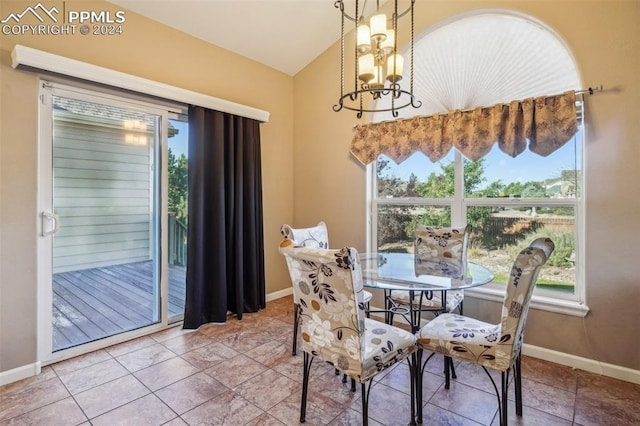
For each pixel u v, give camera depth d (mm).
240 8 2779
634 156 2035
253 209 3328
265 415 1746
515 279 1442
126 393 1932
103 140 2520
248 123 3289
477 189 2760
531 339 2426
